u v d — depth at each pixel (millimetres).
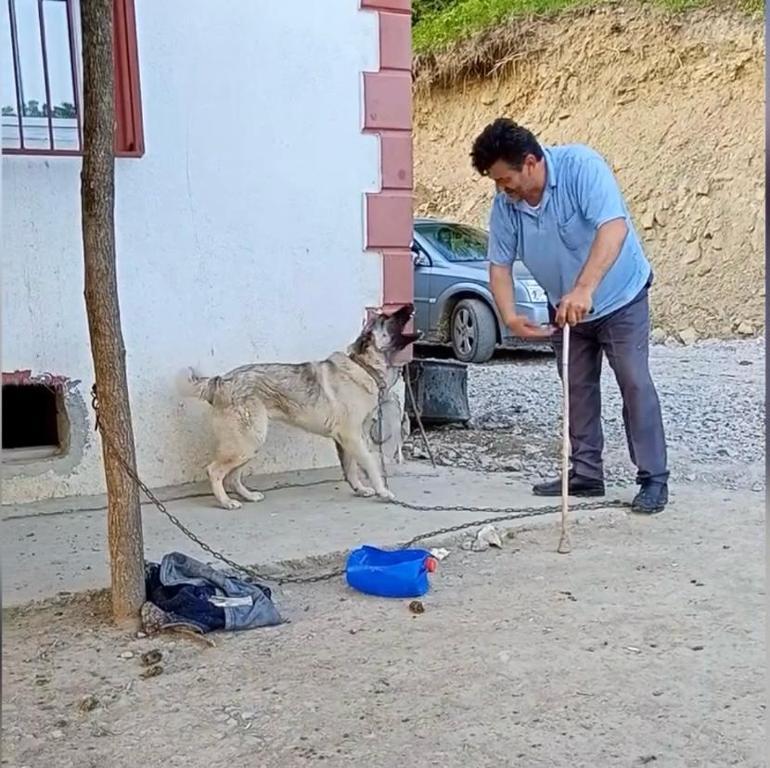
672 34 15016
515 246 5105
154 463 5574
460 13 17875
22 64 5020
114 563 3666
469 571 4254
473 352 11430
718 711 2947
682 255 14086
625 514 5027
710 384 9492
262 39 5586
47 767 2697
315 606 3867
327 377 5266
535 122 16500
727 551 4438
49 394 5480
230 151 5582
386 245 6051
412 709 2992
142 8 5281
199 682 3197
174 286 5527
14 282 5133
